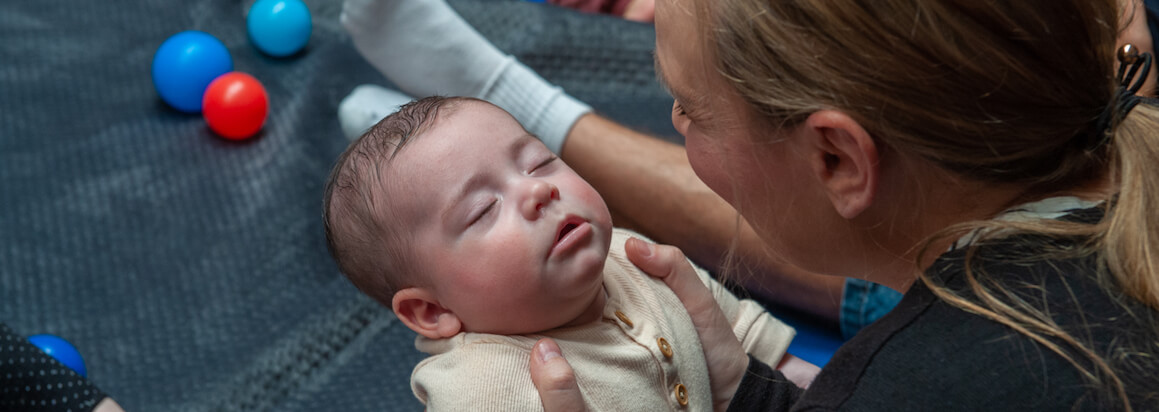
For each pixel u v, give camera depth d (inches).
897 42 28.4
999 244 31.2
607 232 43.3
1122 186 30.0
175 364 64.5
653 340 43.3
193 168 81.7
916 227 33.8
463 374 41.3
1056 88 29.3
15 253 71.4
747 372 43.2
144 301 69.0
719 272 68.7
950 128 29.5
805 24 29.5
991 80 28.6
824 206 35.0
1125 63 33.6
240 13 102.3
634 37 97.5
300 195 79.5
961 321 30.2
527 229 41.7
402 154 44.6
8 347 43.8
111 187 78.7
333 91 92.0
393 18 83.7
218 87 82.7
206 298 69.7
